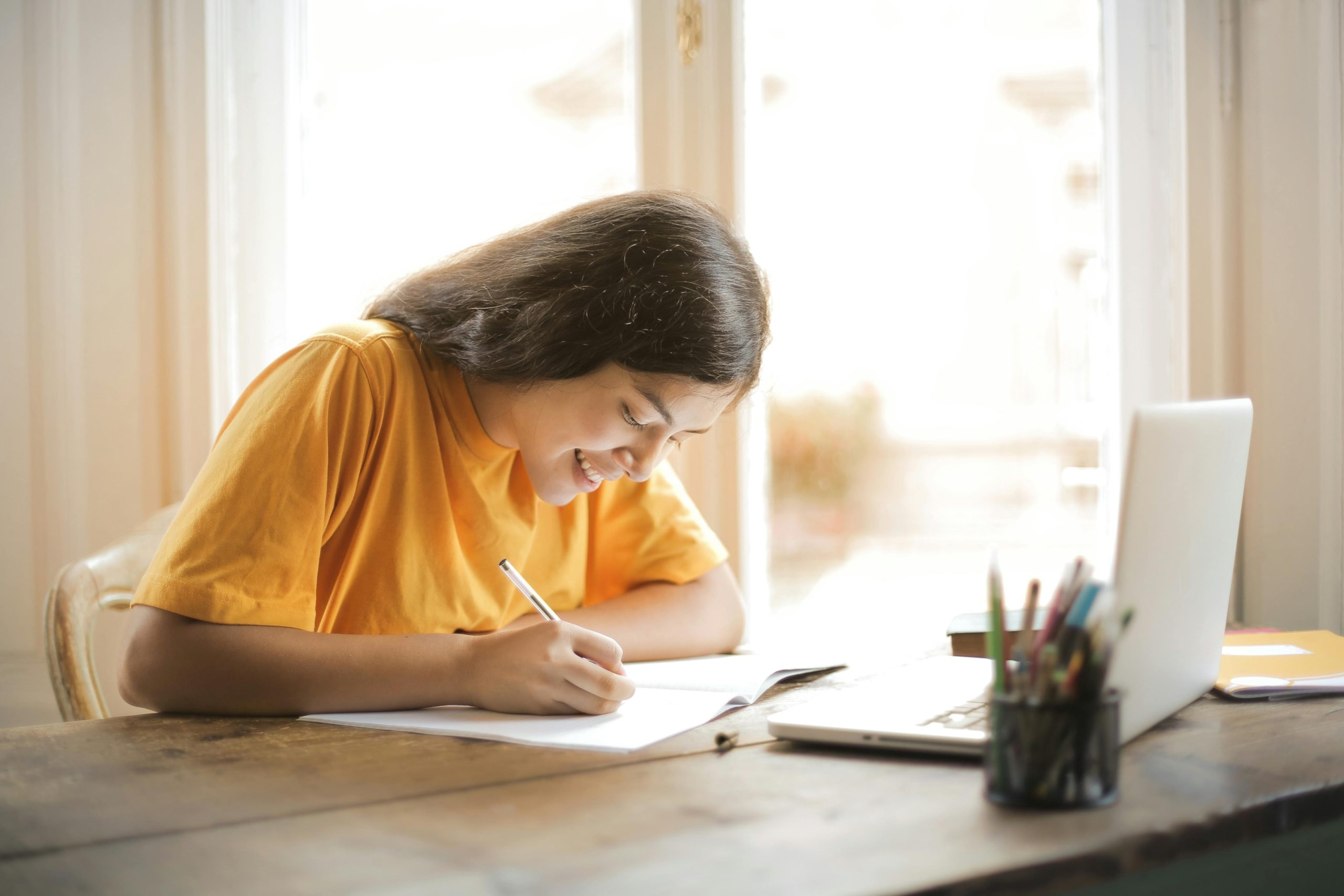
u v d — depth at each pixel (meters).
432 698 0.83
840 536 6.80
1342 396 1.63
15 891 0.49
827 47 6.37
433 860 0.52
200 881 0.50
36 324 1.51
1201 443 0.71
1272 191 1.65
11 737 0.76
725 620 1.23
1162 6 1.71
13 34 1.49
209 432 1.54
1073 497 6.95
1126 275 1.72
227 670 0.82
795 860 0.51
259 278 1.60
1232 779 0.63
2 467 1.51
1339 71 1.63
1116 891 0.55
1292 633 1.14
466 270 1.06
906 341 7.63
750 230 1.66
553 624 0.84
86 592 1.10
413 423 1.03
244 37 1.59
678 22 1.62
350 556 1.01
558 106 1.72
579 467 1.01
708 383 0.92
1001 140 7.18
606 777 0.66
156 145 1.53
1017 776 0.58
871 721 0.73
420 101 1.73
